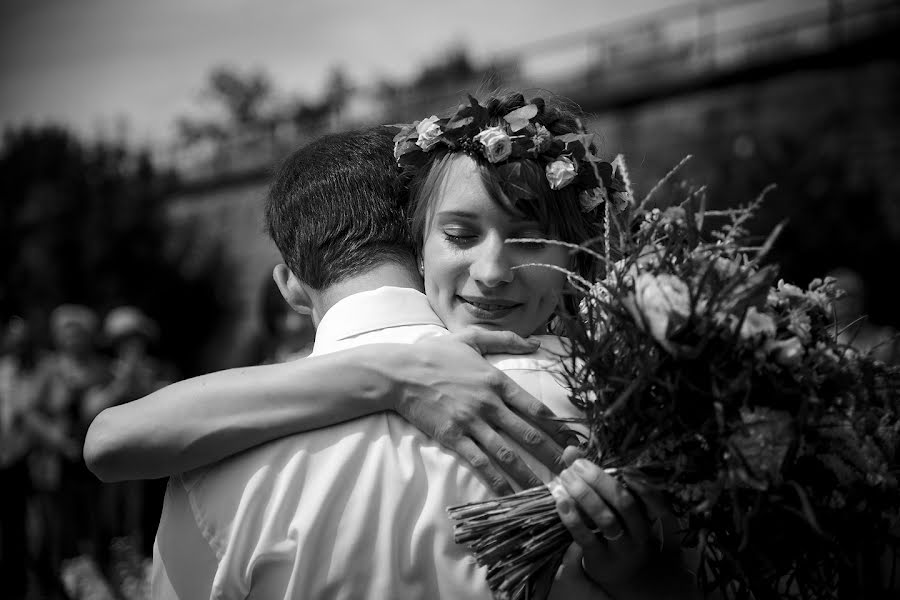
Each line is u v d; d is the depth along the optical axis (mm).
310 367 1366
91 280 18766
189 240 20141
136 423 1343
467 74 23484
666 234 1334
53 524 5699
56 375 5871
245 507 1304
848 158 12016
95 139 23891
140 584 5473
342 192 1529
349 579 1259
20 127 23078
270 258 19859
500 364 1423
